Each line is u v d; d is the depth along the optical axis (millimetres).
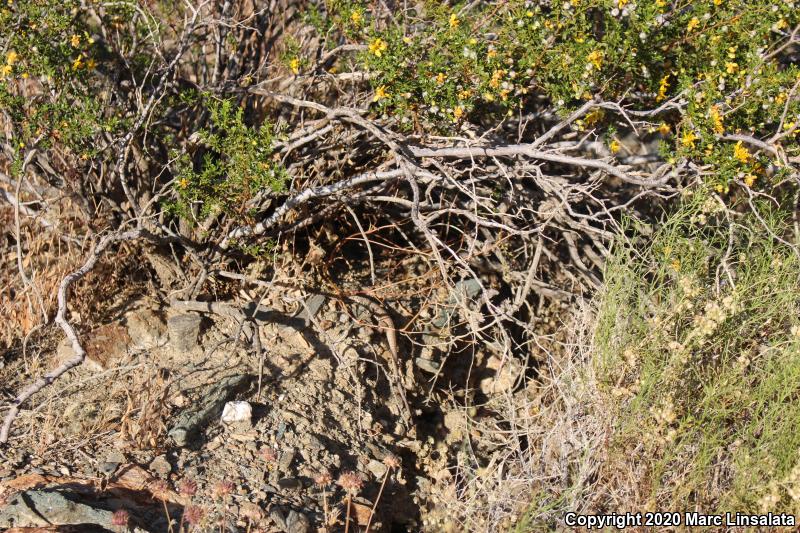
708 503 3668
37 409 3865
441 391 4898
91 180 4617
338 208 4754
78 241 4594
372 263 4750
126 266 4695
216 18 5172
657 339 3750
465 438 4688
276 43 5242
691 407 3773
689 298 3857
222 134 4758
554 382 4145
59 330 4465
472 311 4676
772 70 4141
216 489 3523
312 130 4555
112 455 3711
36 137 4324
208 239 4629
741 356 3730
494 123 4789
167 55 5223
